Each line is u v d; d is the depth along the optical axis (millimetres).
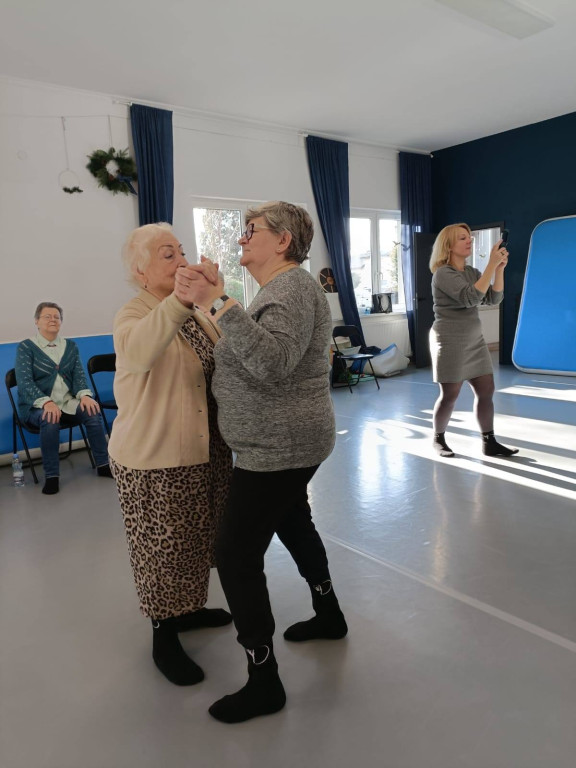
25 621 2082
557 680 1611
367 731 1462
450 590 2117
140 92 5082
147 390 1518
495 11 3893
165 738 1480
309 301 1358
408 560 2365
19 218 4648
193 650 1857
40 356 3785
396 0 3717
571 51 4754
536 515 2742
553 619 1907
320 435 1412
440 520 2742
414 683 1631
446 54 4676
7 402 4117
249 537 1422
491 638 1816
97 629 2014
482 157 7641
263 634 1479
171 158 5484
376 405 5512
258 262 1456
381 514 2855
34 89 4668
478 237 9750
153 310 1368
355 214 7637
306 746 1425
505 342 7637
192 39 4102
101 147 5078
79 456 4395
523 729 1438
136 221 5367
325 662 1746
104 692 1677
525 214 7293
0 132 4512
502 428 4359
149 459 1534
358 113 6133
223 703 1537
